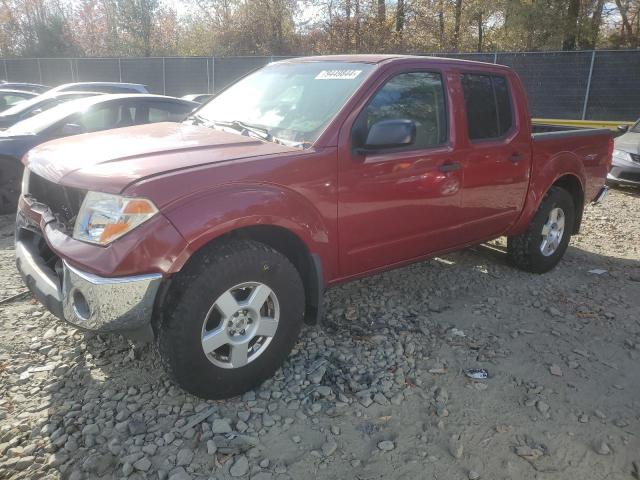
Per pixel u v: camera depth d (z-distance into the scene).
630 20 22.95
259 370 3.08
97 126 7.02
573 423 2.99
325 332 3.84
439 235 4.05
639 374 3.51
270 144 3.27
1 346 3.49
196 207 2.69
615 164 9.23
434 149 3.81
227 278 2.80
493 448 2.78
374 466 2.62
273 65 4.39
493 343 3.81
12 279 4.59
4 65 26.75
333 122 3.29
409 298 4.51
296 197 3.08
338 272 3.50
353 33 24.56
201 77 21.14
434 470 2.62
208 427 2.81
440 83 3.95
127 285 2.58
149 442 2.70
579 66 14.34
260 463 2.60
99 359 3.38
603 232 6.86
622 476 2.63
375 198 3.48
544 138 4.79
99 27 35.69
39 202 3.33
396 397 3.13
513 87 4.52
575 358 3.66
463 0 23.77
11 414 2.87
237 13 29.14
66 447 2.63
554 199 4.97
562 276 5.19
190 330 2.74
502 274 5.14
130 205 2.58
